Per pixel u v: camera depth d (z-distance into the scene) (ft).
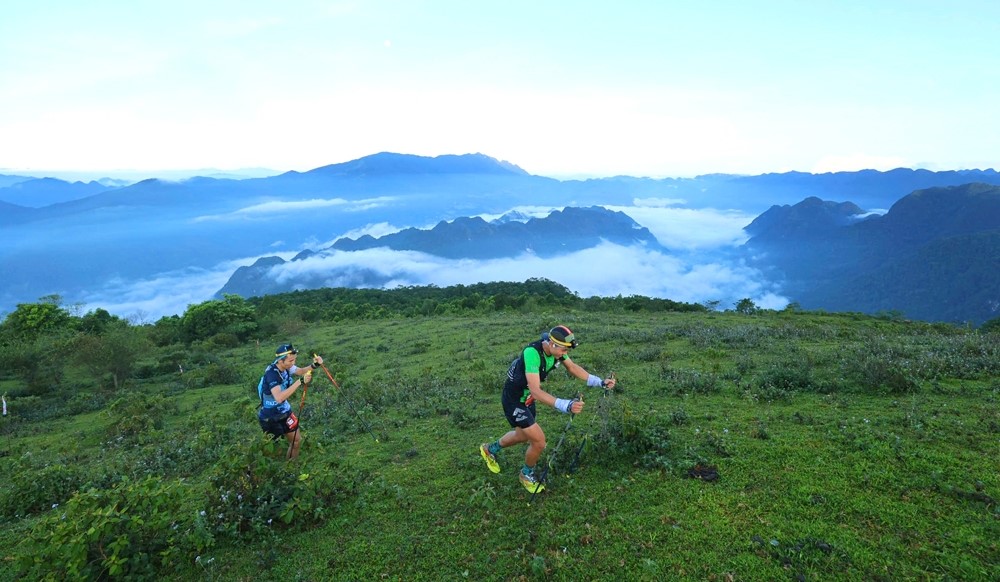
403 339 105.19
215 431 40.29
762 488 18.93
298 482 20.36
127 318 185.68
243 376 89.10
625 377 41.32
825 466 20.10
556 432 26.96
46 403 92.22
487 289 294.66
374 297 269.23
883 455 20.47
